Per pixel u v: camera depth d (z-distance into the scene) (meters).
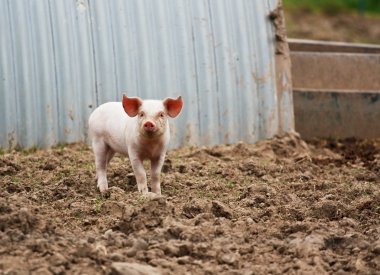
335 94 16.61
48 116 13.65
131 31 14.18
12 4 13.50
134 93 14.18
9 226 8.16
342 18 33.84
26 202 9.49
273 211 9.52
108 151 10.68
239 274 7.50
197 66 14.58
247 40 14.97
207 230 8.52
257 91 15.02
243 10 14.98
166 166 11.95
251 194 10.45
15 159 12.27
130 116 9.63
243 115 14.91
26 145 13.54
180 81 14.47
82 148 13.54
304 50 18.11
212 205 9.35
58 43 13.73
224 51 14.77
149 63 14.27
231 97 14.80
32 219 8.32
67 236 8.27
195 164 12.35
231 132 14.80
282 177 11.98
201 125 14.59
